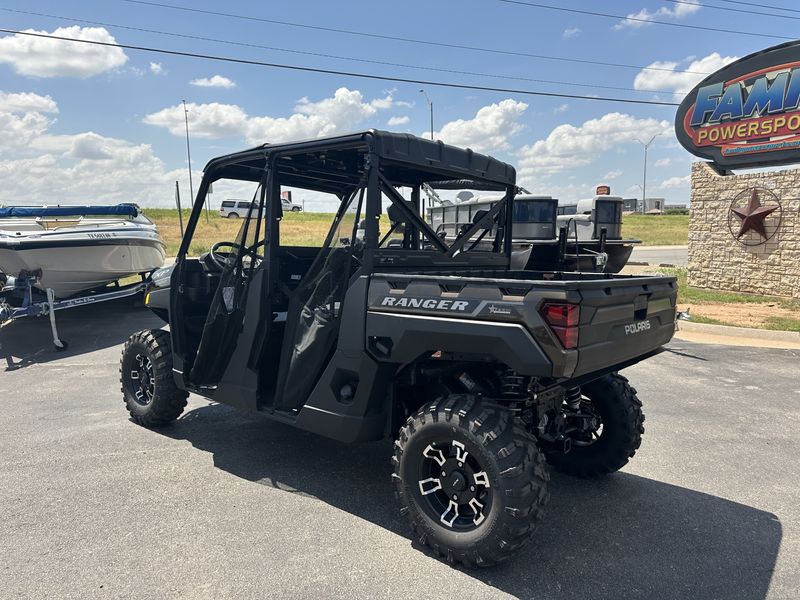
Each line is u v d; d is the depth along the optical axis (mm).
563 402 3664
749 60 13234
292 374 3604
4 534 3088
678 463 4188
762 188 13414
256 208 3875
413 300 2961
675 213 76875
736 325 9898
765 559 2912
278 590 2609
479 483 2768
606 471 3830
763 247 13523
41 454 4258
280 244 4695
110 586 2629
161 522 3230
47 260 8789
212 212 6379
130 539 3043
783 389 6238
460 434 2764
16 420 5074
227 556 2887
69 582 2656
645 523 3285
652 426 5016
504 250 4469
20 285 9031
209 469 3990
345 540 3062
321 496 3588
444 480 2902
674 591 2633
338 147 3418
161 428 4844
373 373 3150
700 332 9898
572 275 4008
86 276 9672
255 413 3803
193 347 4566
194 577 2701
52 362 7480
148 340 4719
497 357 2699
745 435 4785
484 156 4078
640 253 27547
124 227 10273
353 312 3207
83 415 5223
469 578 2723
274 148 3723
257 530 3154
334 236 3514
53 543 2996
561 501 3574
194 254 5422
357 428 3209
